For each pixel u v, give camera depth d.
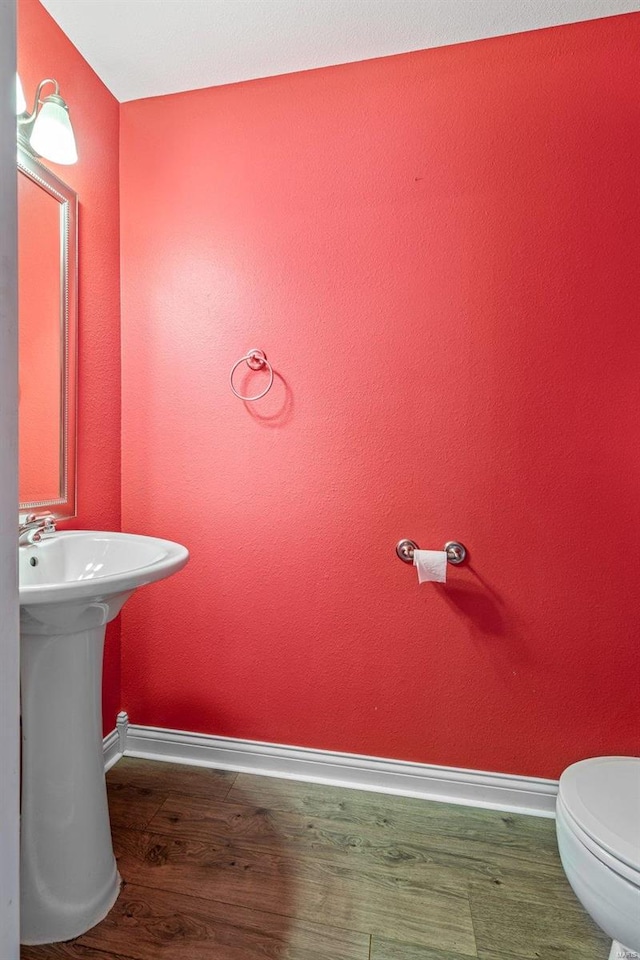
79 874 0.99
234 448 1.53
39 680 0.95
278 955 0.94
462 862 1.18
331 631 1.48
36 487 1.24
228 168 1.50
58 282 1.30
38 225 1.22
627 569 1.31
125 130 1.56
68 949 0.95
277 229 1.47
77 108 1.36
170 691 1.60
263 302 1.49
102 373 1.49
